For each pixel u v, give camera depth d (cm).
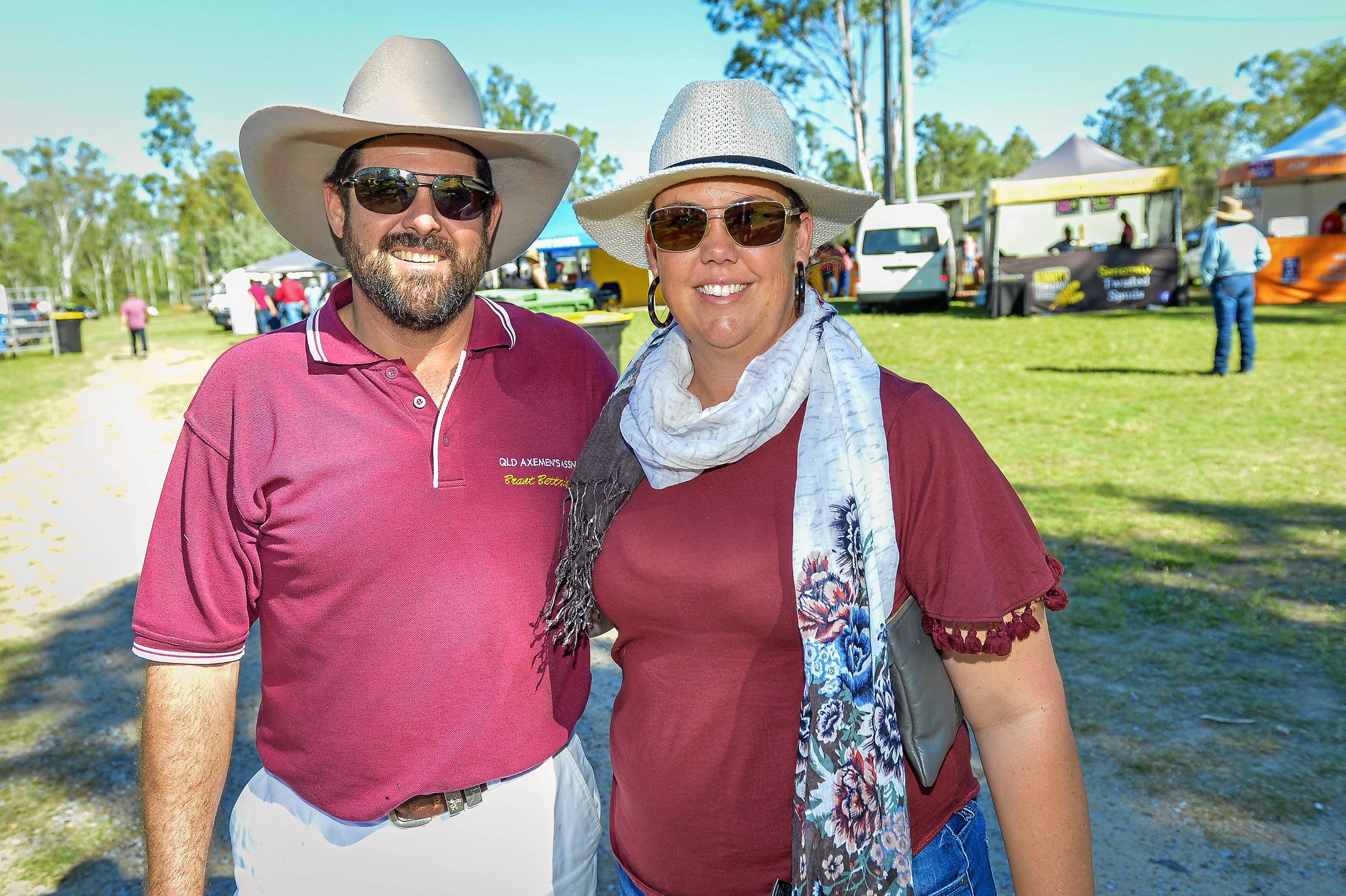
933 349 1314
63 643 476
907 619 140
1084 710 341
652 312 175
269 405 161
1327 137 1877
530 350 178
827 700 132
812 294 162
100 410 1372
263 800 170
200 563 161
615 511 155
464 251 167
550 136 180
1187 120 6875
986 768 140
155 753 162
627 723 155
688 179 152
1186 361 1091
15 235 8525
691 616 142
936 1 3081
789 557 138
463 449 163
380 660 157
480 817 162
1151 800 287
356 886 162
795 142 162
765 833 142
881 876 132
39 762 354
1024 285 1723
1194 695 347
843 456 137
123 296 8800
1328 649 375
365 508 157
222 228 5997
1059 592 135
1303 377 943
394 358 169
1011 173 7700
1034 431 780
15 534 700
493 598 161
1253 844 264
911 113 2200
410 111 172
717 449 139
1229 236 956
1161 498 585
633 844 157
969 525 131
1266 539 504
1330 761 301
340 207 182
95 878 284
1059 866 134
